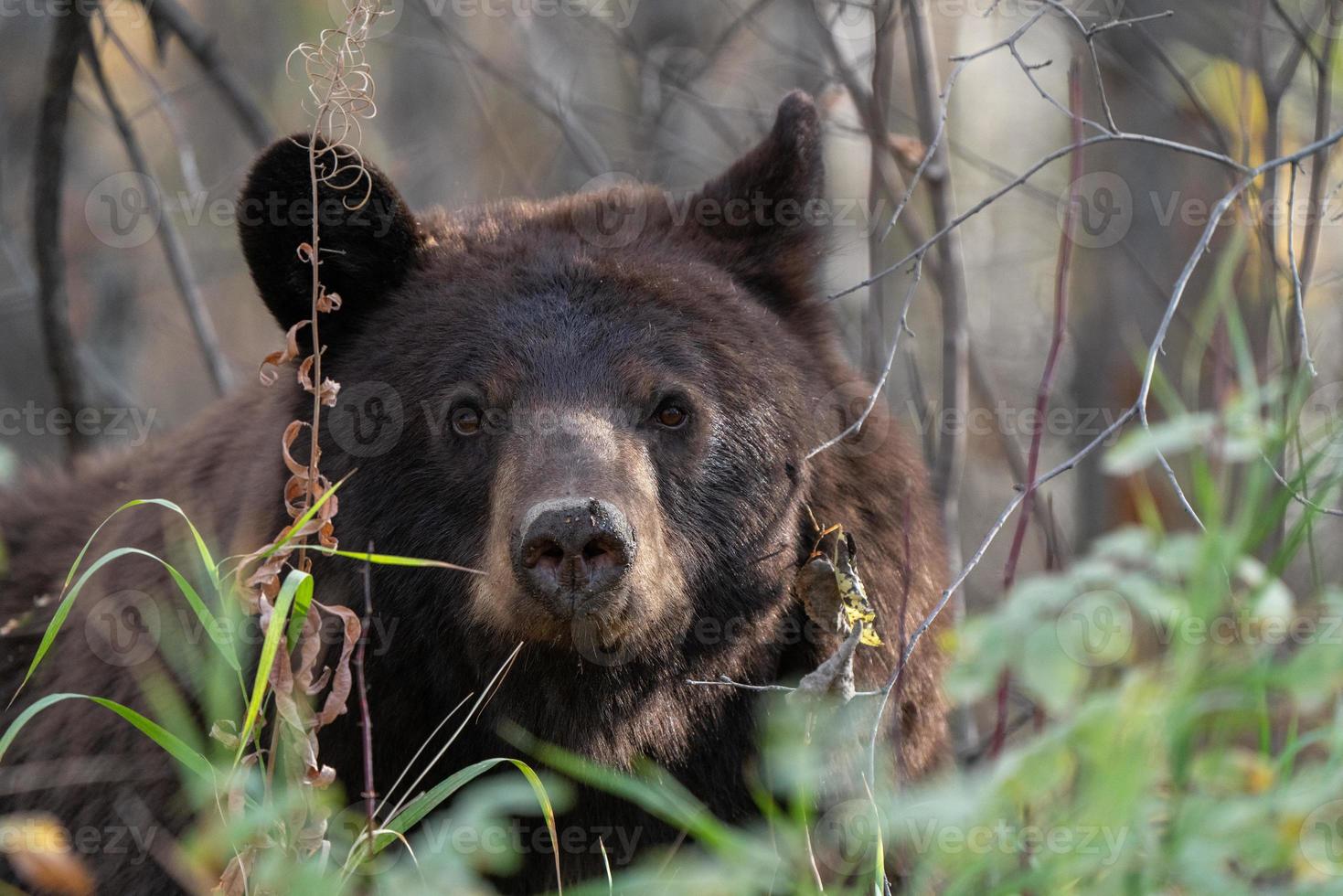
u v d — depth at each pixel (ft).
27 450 51.55
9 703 26.91
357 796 23.21
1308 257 30.71
